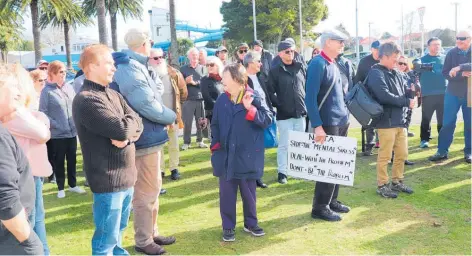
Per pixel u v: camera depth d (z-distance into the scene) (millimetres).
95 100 2688
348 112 4668
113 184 2795
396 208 4422
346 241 3697
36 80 5148
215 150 3797
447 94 6012
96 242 2869
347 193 4969
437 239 3660
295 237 3828
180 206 4816
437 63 6781
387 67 4633
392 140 4695
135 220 3549
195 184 5660
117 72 3350
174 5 21688
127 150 2873
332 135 4059
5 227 1997
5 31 33281
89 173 2791
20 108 2852
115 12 37031
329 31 3986
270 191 5191
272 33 40531
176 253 3594
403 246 3557
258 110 3670
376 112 4461
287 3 39562
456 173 5539
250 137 3676
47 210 4844
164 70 5543
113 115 2707
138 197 3502
